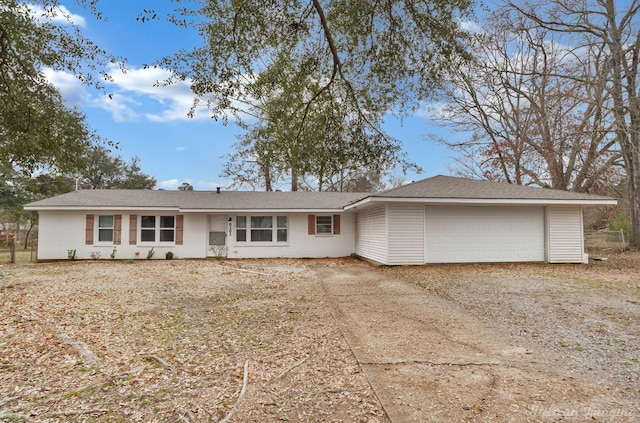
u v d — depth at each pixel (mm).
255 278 10328
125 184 35875
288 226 16547
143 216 15648
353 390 3379
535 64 20578
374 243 14078
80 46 6602
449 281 9469
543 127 20438
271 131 7277
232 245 16188
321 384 3521
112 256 15289
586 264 12969
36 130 6871
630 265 12594
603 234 18922
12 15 5848
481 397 3203
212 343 4766
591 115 18234
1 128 6875
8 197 22359
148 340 4887
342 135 6961
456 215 13047
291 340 4863
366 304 6992
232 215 16266
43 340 4812
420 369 3855
